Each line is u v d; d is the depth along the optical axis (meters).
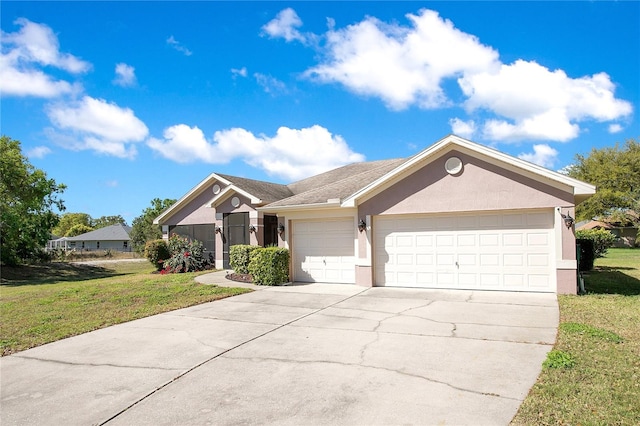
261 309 9.88
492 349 6.26
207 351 6.53
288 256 14.55
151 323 8.65
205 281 15.16
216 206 20.77
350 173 21.25
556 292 10.98
